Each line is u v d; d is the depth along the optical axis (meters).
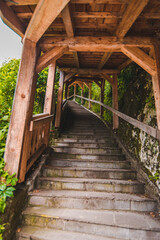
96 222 1.66
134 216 1.81
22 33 2.15
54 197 2.04
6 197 1.69
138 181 2.42
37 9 1.51
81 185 2.31
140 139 2.75
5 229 1.49
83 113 7.47
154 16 1.99
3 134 2.08
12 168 1.89
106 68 4.46
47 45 2.43
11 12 1.89
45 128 3.30
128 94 3.70
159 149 2.12
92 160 2.93
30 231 1.68
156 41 2.34
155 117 2.33
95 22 2.22
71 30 2.26
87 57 3.78
